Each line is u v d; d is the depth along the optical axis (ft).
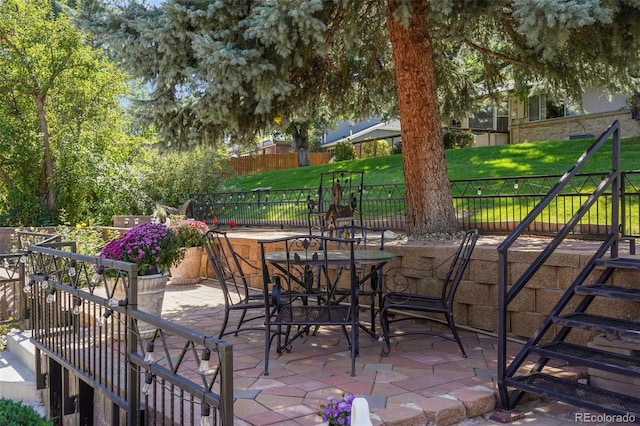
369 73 30.25
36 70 42.22
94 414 14.02
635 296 10.51
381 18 27.04
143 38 19.93
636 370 9.50
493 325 16.19
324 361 13.60
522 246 17.31
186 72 20.16
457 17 19.11
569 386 10.53
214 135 24.57
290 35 18.75
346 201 31.86
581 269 13.88
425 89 22.72
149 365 9.43
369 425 7.18
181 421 8.38
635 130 51.39
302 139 80.43
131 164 48.14
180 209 42.60
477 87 32.19
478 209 30.35
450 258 16.10
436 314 17.78
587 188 30.12
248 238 25.41
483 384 11.63
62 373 14.48
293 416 9.82
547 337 14.56
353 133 113.50
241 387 11.53
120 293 15.44
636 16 18.03
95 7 21.62
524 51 25.25
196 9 19.86
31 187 46.16
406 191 23.43
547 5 15.34
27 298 18.72
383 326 14.34
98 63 44.60
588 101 55.67
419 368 12.88
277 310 13.94
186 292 24.90
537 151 44.62
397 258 18.92
